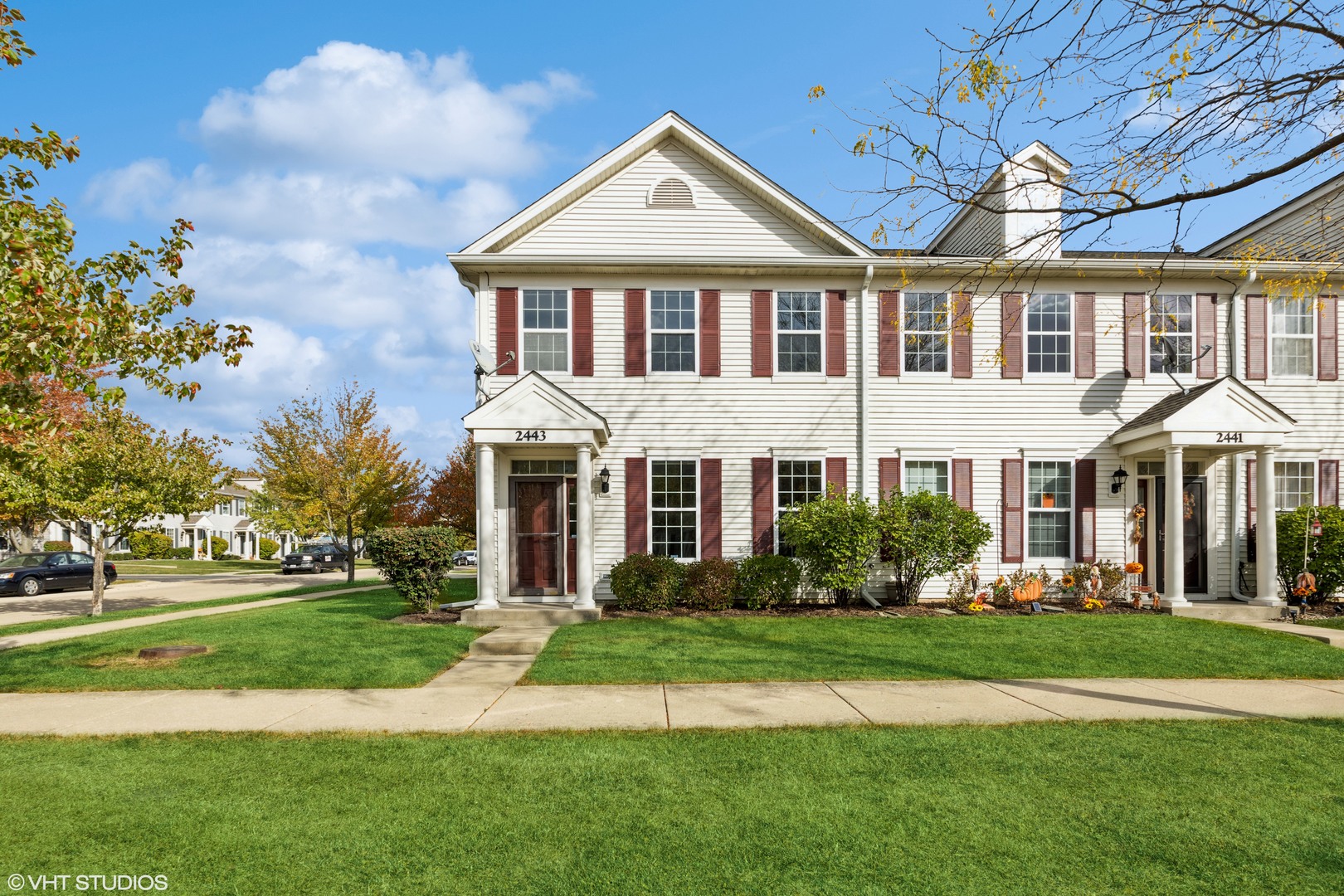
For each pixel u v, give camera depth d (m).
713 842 4.55
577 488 14.23
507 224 15.48
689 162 16.09
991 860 4.32
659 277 15.84
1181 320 16.20
